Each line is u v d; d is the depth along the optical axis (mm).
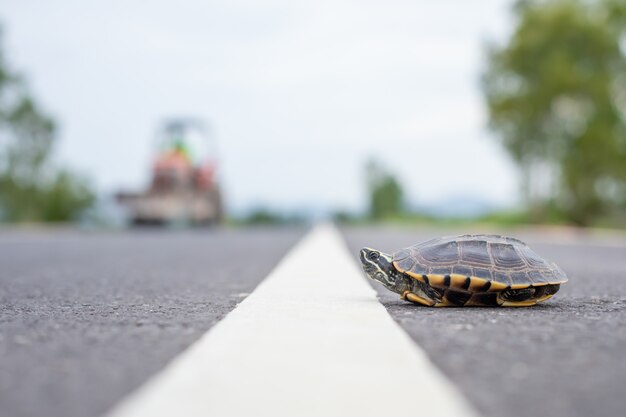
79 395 399
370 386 417
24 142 6184
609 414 364
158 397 389
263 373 442
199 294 843
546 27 4574
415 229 4551
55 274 1118
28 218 6395
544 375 443
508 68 4707
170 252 1747
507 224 5289
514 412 366
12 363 469
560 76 4387
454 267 722
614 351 504
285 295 796
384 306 730
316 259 1377
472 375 443
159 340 540
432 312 688
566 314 675
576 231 4227
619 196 4520
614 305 749
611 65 4633
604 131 4387
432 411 365
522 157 4738
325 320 618
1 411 366
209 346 510
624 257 1678
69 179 6262
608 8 4684
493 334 563
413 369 453
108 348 512
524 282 718
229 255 1629
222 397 390
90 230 3859
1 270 1193
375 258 746
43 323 614
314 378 433
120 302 765
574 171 4461
